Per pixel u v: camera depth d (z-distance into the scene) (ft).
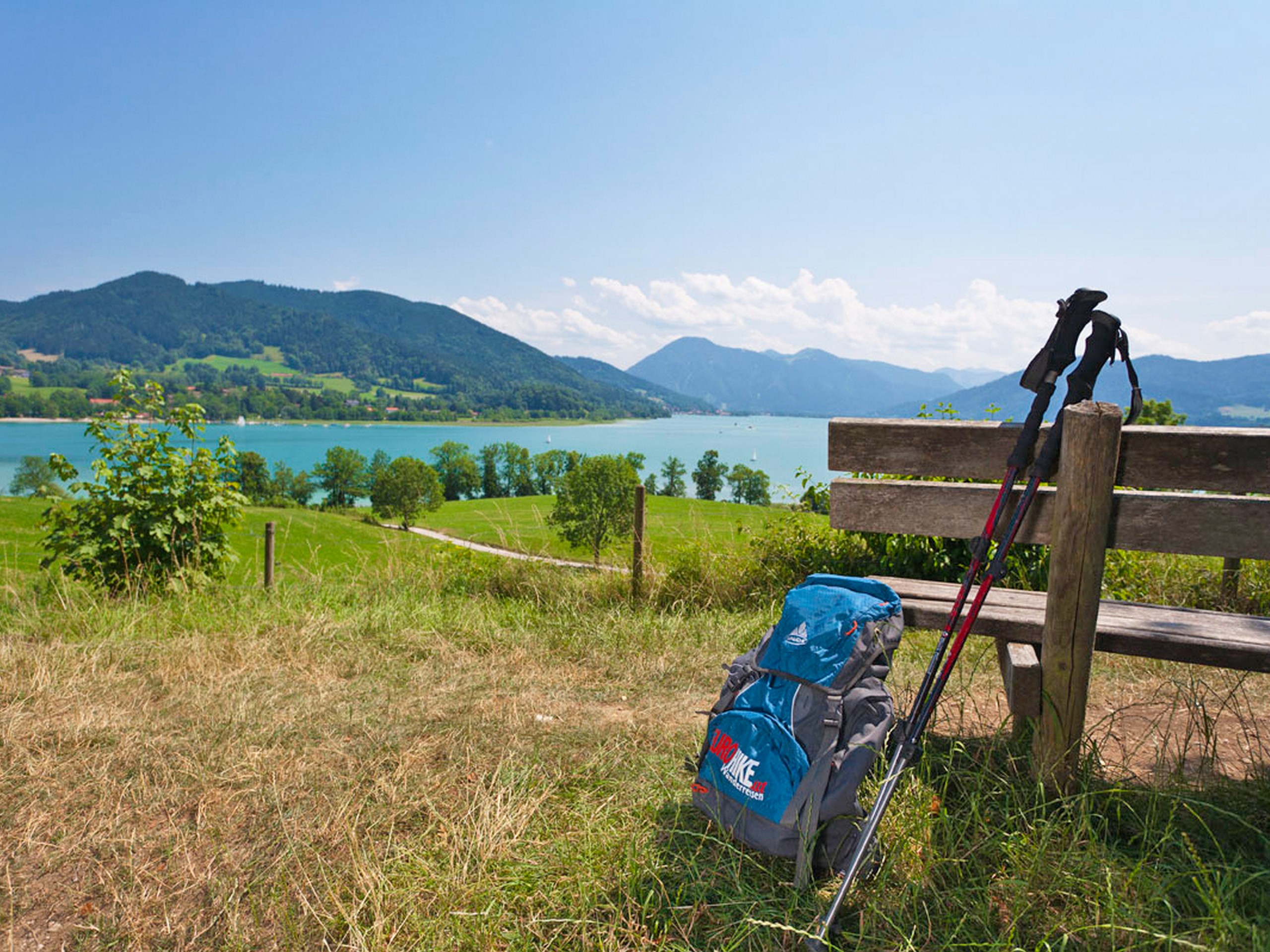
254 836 8.58
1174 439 7.25
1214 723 9.54
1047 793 7.79
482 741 10.97
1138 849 7.33
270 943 6.93
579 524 96.53
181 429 22.59
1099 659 13.67
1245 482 7.11
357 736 11.19
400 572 24.61
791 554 21.34
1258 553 7.11
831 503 8.83
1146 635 7.65
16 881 7.86
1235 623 8.13
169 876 7.89
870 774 8.55
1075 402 7.69
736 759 7.31
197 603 19.66
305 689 13.21
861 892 7.04
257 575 25.09
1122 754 9.53
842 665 7.30
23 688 12.69
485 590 22.80
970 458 8.29
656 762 10.05
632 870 7.49
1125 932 6.12
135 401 22.38
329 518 148.46
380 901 7.11
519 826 8.40
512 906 7.25
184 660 14.35
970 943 6.25
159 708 12.19
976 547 7.68
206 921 7.27
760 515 23.88
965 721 10.73
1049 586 7.59
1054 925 6.43
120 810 9.09
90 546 21.06
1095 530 7.27
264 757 10.37
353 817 8.84
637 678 14.01
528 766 10.07
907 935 6.46
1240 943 5.78
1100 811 7.84
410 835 8.54
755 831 7.23
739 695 7.85
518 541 27.50
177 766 10.17
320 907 7.31
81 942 7.02
